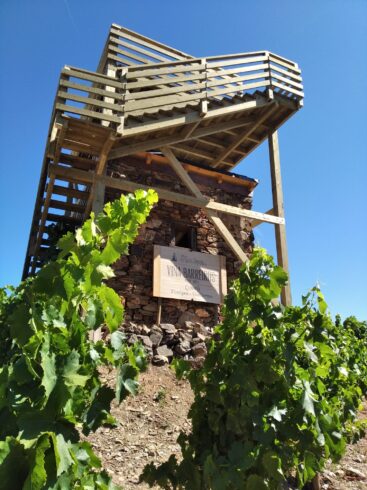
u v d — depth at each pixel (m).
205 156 9.80
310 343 2.63
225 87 7.98
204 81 7.90
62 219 7.88
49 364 1.50
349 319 8.54
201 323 8.03
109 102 6.77
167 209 8.56
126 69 7.04
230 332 2.58
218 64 7.91
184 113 7.45
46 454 1.45
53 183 6.71
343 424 4.10
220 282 8.50
